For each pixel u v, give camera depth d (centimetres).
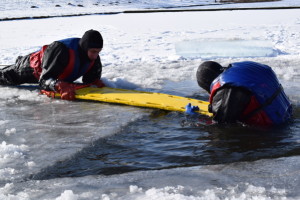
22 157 347
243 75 400
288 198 255
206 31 1530
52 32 1579
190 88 622
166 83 659
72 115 479
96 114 481
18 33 1562
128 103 514
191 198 254
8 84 639
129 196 266
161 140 390
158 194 263
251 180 288
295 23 1769
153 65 823
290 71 721
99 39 544
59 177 310
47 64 550
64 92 547
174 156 348
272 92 409
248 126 415
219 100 402
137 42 1227
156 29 1633
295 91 575
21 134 413
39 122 454
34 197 272
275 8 2988
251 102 402
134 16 2473
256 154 348
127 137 401
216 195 263
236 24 1800
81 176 311
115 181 295
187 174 304
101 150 367
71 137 401
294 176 292
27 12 3178
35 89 617
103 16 2556
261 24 1767
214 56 938
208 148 365
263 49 1009
